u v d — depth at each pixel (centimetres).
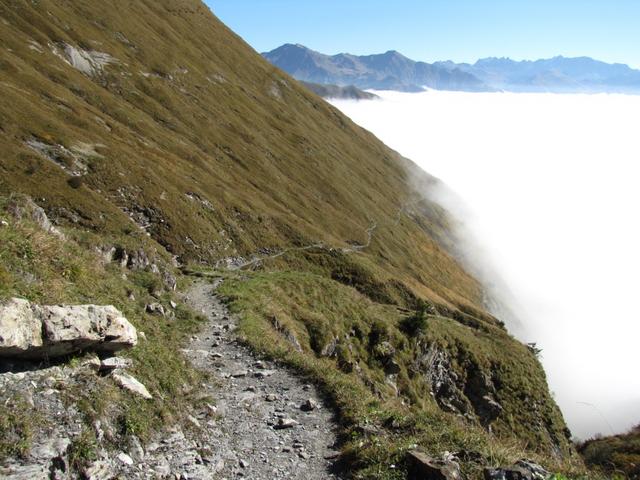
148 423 1168
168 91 13250
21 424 904
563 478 1077
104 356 1251
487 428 5203
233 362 2038
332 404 1645
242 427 1421
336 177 16150
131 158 7469
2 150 5438
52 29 11288
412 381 4712
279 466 1212
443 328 5919
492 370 5862
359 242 12544
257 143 14388
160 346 1748
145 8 18025
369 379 3791
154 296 2570
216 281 3891
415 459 1105
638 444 3155
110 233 5181
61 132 6819
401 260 13212
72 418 994
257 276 4516
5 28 10050
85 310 1195
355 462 1209
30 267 1324
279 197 11825
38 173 5431
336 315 4447
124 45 14025
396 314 5519
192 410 1421
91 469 935
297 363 2023
